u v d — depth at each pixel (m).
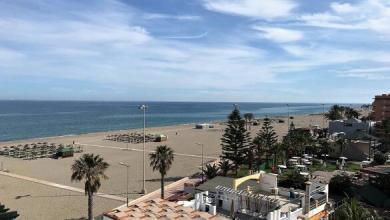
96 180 39.16
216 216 35.81
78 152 97.75
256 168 71.00
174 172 71.69
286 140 83.88
